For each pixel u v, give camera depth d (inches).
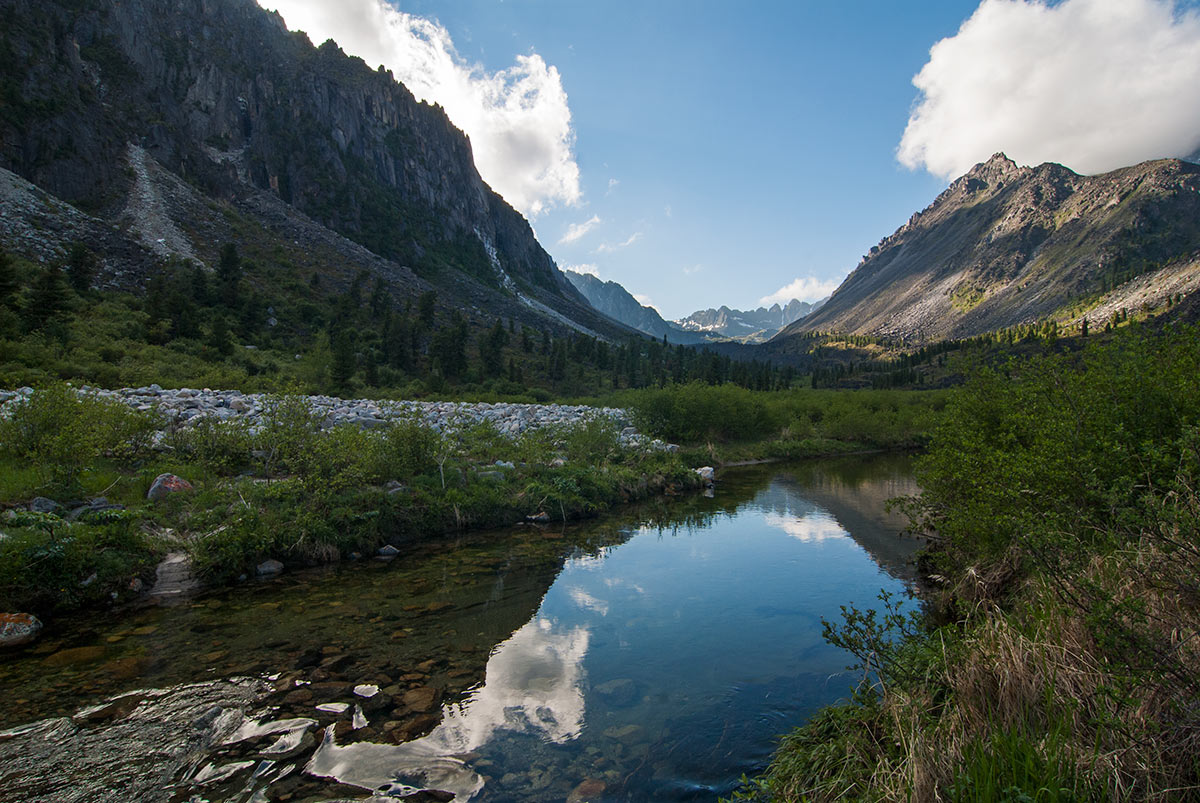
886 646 191.5
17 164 3213.6
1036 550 187.8
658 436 1112.8
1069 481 218.2
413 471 538.3
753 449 1206.3
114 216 3400.6
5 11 3860.7
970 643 170.4
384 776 170.1
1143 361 241.1
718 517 577.3
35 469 381.4
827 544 465.4
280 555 393.1
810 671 243.6
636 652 263.7
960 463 312.3
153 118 4677.7
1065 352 294.2
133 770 169.2
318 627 290.8
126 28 5236.2
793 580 370.6
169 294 2185.0
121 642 267.3
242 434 527.5
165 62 5531.5
